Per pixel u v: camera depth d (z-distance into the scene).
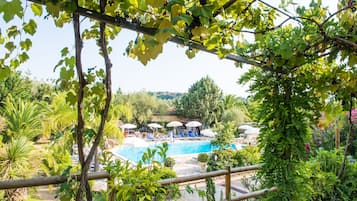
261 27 1.92
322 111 2.72
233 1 1.35
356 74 2.55
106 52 1.38
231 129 10.15
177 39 1.48
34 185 1.51
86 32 1.58
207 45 1.61
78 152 1.35
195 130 23.72
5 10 0.86
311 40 2.03
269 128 2.61
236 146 11.61
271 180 2.60
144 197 1.90
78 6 1.09
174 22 0.94
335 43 2.06
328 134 4.73
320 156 3.30
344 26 1.98
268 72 2.60
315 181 2.96
